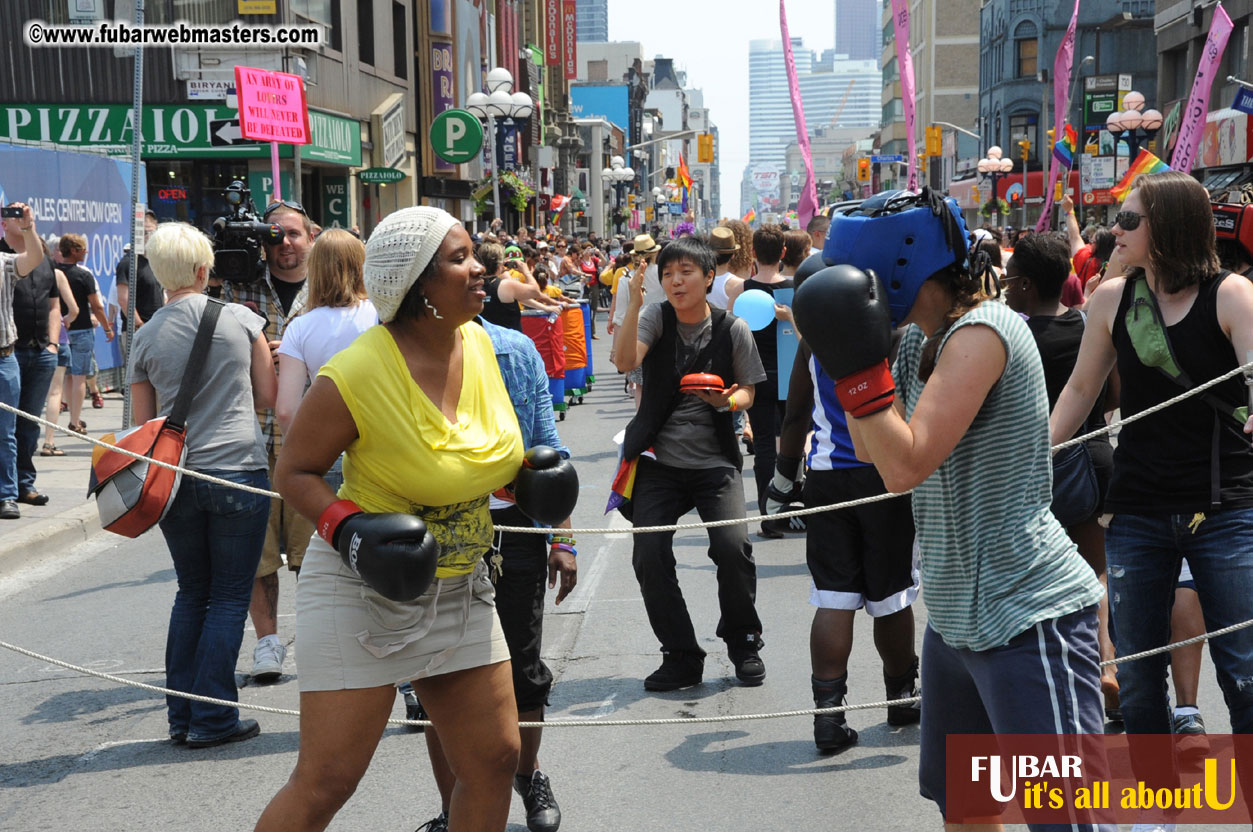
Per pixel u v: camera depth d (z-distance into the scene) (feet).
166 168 73.00
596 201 275.59
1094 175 98.99
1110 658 16.70
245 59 71.10
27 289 31.96
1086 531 16.99
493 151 71.31
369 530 9.29
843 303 8.46
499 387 10.68
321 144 78.84
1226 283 12.09
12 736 17.53
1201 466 12.27
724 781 15.35
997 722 9.45
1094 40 222.07
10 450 30.68
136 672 20.36
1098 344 12.96
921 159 199.72
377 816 14.51
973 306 9.43
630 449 18.69
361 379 9.79
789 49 66.74
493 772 10.59
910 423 8.98
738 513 18.76
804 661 20.04
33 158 46.37
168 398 16.48
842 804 14.55
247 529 16.78
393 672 10.05
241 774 15.96
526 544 14.12
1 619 23.80
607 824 14.21
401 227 9.81
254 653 19.63
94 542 30.71
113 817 14.67
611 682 19.30
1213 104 108.06
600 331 106.22
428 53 109.50
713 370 18.51
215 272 19.16
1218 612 12.25
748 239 33.73
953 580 9.56
